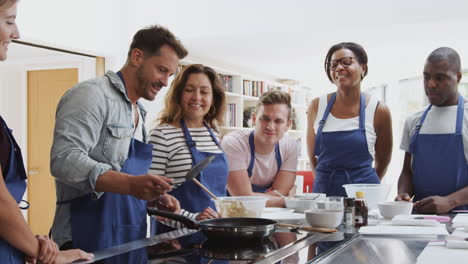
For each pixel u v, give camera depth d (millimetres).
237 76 6820
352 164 2549
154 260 1133
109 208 1689
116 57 5059
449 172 2324
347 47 2551
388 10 4680
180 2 5375
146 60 1775
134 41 1801
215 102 2361
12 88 5844
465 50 6148
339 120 2613
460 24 4734
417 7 4586
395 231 1525
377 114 2596
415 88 8109
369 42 5695
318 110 2725
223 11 5219
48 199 5707
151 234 1974
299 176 4273
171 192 2104
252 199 1875
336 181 2553
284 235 1476
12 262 1143
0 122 1254
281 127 2465
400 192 2498
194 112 2201
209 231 1335
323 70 7922
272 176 2619
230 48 5973
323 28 4922
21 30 4078
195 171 1783
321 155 2645
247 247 1268
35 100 5719
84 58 5125
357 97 2598
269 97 2461
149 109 5367
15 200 1240
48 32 4328
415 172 2447
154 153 2094
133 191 1534
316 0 4914
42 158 5715
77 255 1196
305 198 2197
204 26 5297
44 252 1160
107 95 1694
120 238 1716
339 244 1315
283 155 2607
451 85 2293
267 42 5645
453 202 2088
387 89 8477
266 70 7883
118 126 1725
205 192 2113
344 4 4844
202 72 2225
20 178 1306
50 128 5660
